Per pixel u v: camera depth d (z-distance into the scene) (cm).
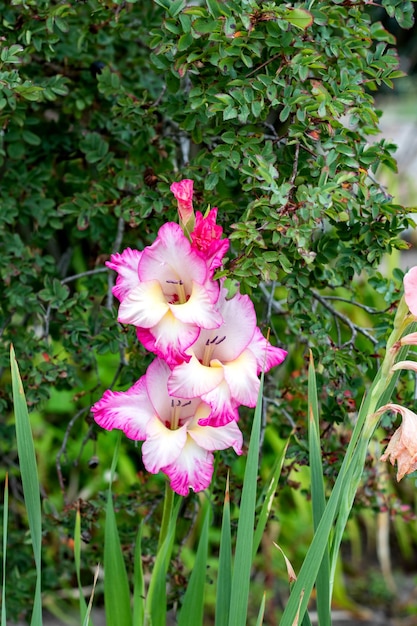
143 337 111
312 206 118
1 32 133
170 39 121
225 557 116
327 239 130
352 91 123
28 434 112
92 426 146
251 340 114
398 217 127
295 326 146
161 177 131
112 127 146
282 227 118
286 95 121
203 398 110
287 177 126
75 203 142
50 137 150
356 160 126
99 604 199
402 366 107
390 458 108
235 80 119
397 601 213
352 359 131
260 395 112
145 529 164
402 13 125
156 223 135
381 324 134
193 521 146
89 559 155
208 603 199
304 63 119
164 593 119
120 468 203
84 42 144
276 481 117
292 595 109
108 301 144
